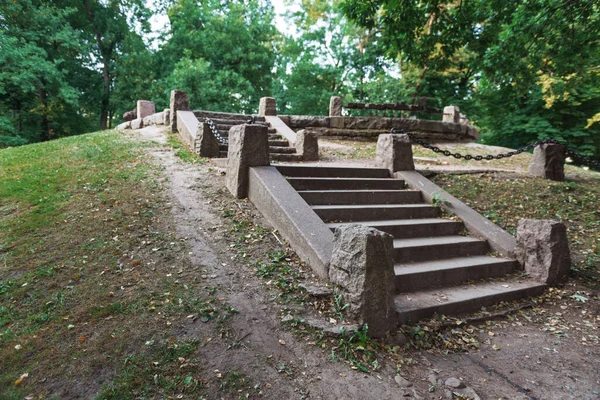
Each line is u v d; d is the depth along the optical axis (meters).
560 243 4.92
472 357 3.37
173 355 2.84
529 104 15.60
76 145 8.77
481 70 9.36
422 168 8.77
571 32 8.09
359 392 2.70
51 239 4.40
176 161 7.43
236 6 26.59
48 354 2.79
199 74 20.80
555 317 4.26
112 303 3.36
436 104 19.92
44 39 20.19
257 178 5.43
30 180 6.12
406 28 8.37
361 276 3.31
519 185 7.88
